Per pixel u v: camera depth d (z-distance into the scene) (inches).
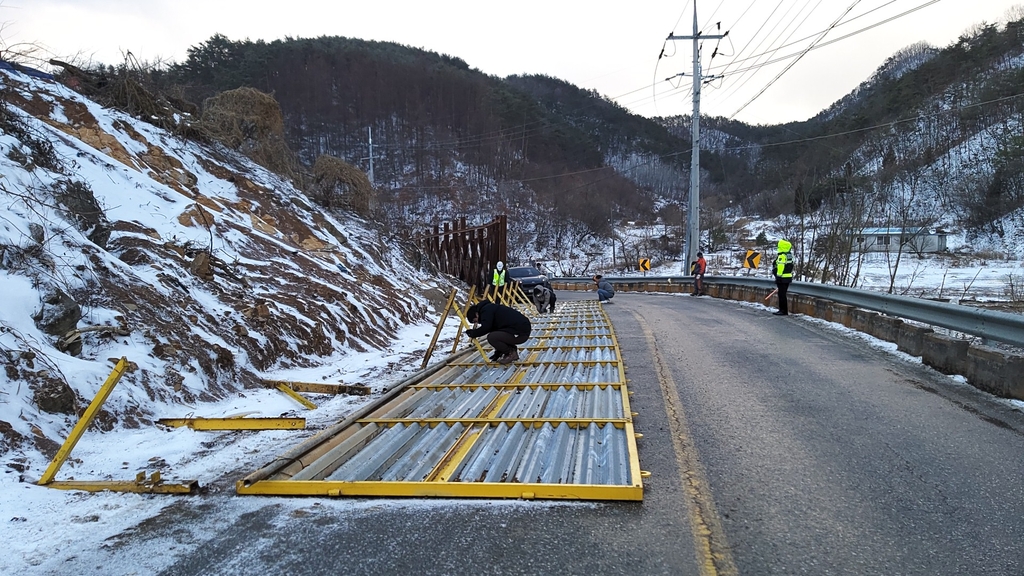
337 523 138.8
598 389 253.0
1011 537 126.7
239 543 130.6
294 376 303.1
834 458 175.2
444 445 191.5
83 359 221.5
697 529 132.0
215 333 290.0
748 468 168.6
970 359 264.2
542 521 137.0
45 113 428.8
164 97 581.3
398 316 492.7
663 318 561.9
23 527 138.0
